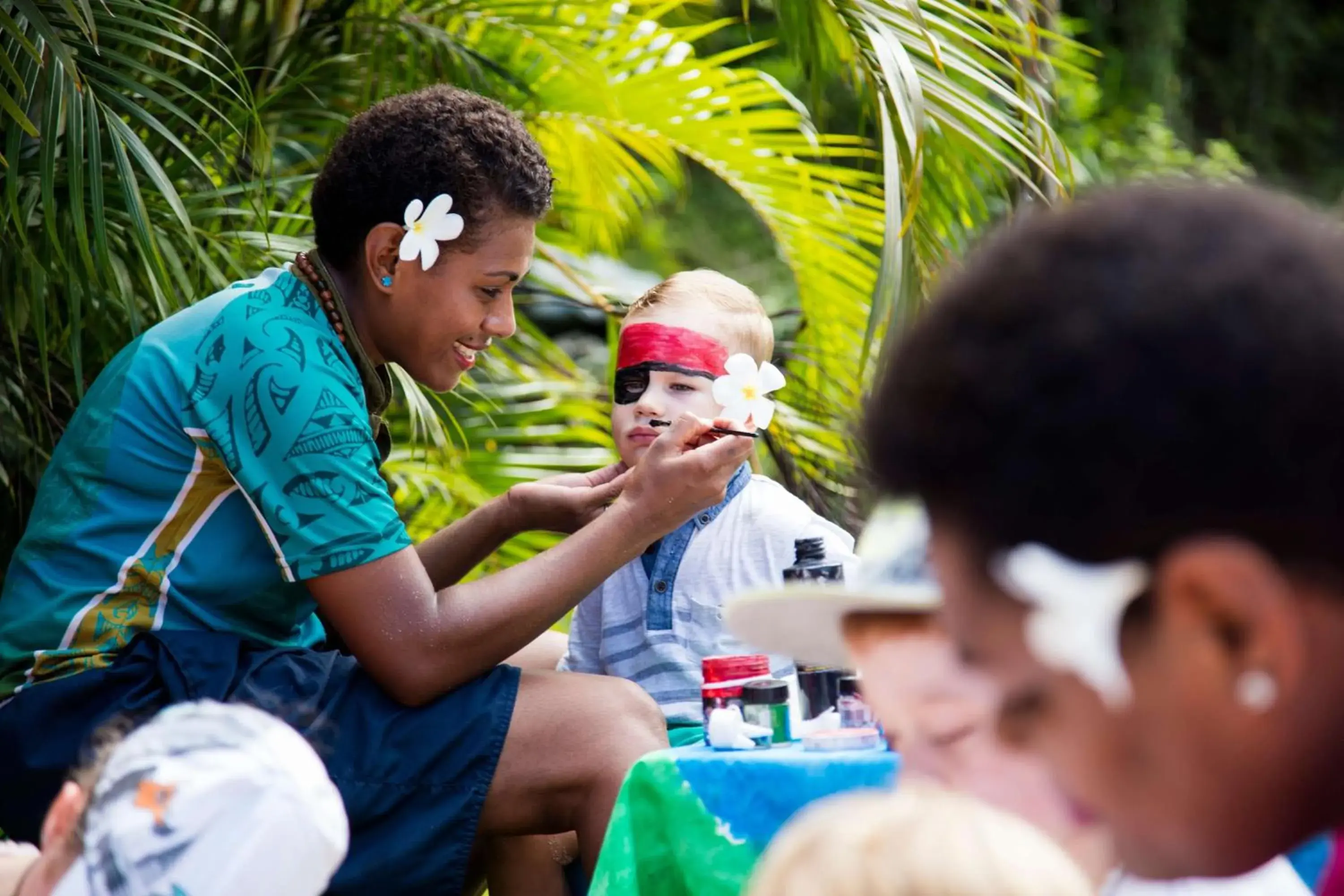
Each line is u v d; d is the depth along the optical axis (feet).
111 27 18.94
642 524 12.74
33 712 11.91
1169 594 3.87
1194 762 4.01
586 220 27.07
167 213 18.44
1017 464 3.95
